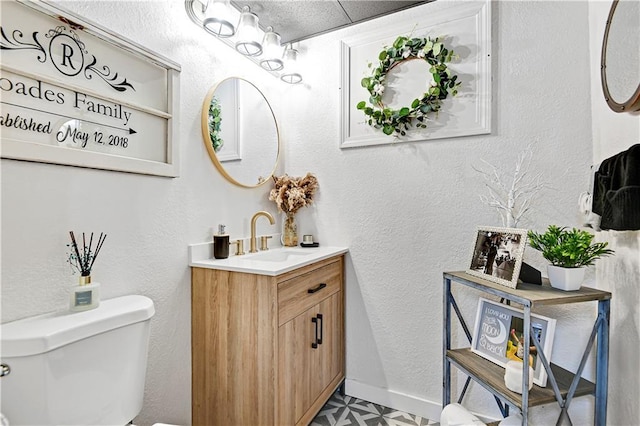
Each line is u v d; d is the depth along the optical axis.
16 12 0.87
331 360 1.72
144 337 1.02
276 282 1.25
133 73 1.18
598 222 1.17
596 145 1.34
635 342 1.06
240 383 1.32
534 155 1.46
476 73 1.57
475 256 1.36
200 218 1.49
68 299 0.98
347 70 1.89
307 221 2.00
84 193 1.03
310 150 2.00
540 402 1.04
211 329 1.38
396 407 1.73
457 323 1.60
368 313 1.82
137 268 1.20
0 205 0.84
